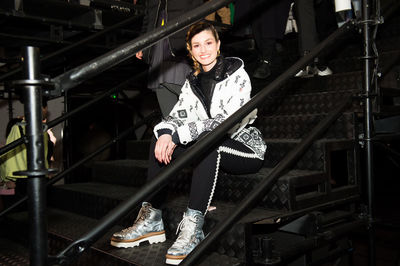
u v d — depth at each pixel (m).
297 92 2.87
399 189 3.39
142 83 5.46
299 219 1.85
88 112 6.15
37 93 0.90
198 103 1.88
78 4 2.97
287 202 1.77
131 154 3.33
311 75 2.80
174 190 2.35
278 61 3.16
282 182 1.79
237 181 1.96
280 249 1.69
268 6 2.91
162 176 1.07
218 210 1.85
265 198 1.86
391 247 2.67
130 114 6.82
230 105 1.72
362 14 1.99
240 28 3.21
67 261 0.93
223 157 1.75
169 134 1.65
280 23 2.92
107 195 2.38
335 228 1.91
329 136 2.26
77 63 3.83
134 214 2.06
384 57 2.62
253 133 1.87
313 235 1.81
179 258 1.55
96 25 3.10
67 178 5.41
